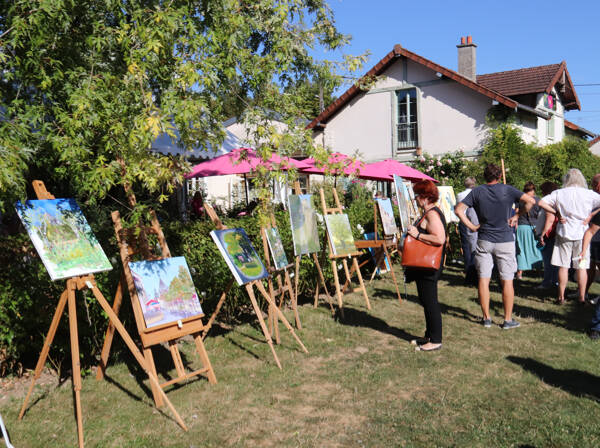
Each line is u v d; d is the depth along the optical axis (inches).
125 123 168.2
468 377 187.9
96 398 175.6
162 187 181.0
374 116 860.6
